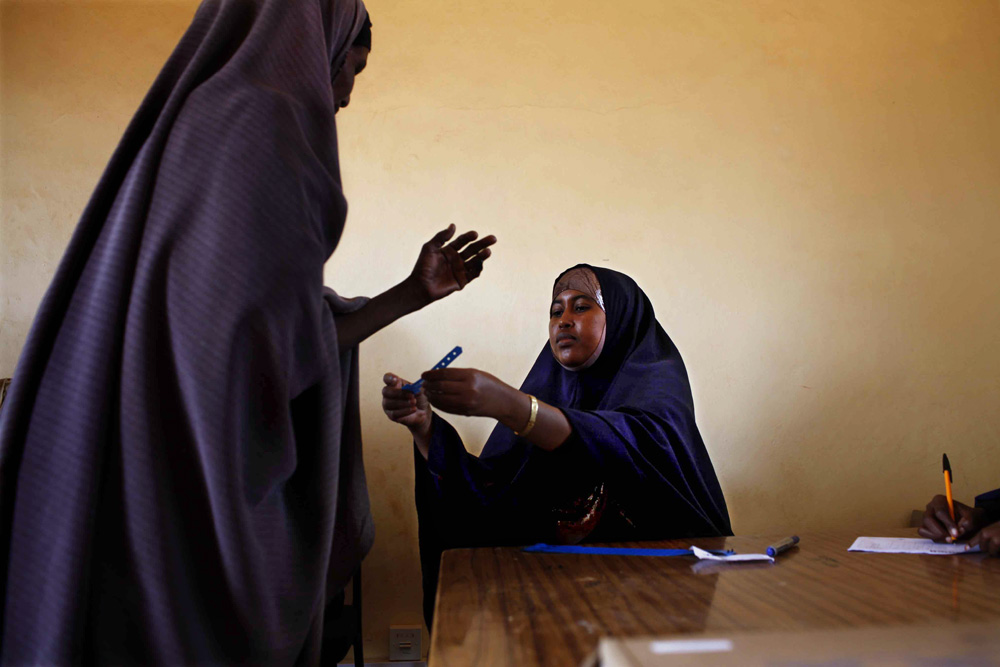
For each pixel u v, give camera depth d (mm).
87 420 813
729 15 2857
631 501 1656
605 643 427
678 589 953
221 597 853
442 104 2730
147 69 2721
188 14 2775
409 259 2639
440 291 1194
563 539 1655
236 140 887
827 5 2875
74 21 2721
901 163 2818
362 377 2572
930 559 1152
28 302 2572
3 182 2615
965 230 2799
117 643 796
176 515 831
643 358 1923
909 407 2686
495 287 2648
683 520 1638
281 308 874
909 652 401
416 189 2676
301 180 914
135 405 814
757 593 919
